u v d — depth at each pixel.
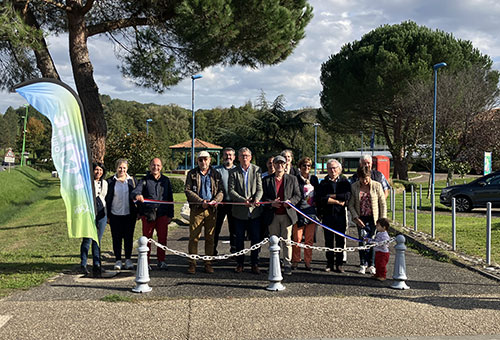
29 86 6.22
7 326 4.62
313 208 7.41
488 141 27.38
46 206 23.67
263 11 12.70
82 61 13.45
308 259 7.42
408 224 13.13
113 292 5.93
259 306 5.30
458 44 35.84
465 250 8.75
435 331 4.51
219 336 4.39
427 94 30.88
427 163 29.27
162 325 4.67
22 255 8.80
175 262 8.08
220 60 15.20
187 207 14.81
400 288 6.14
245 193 7.13
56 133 6.35
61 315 4.96
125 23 14.05
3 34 10.62
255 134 47.91
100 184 7.30
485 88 30.00
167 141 78.25
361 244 7.14
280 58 15.98
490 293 5.91
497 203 16.56
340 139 88.31
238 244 7.20
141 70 15.36
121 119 74.00
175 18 13.35
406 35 36.03
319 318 4.88
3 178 34.47
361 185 7.16
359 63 37.00
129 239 7.50
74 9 13.06
